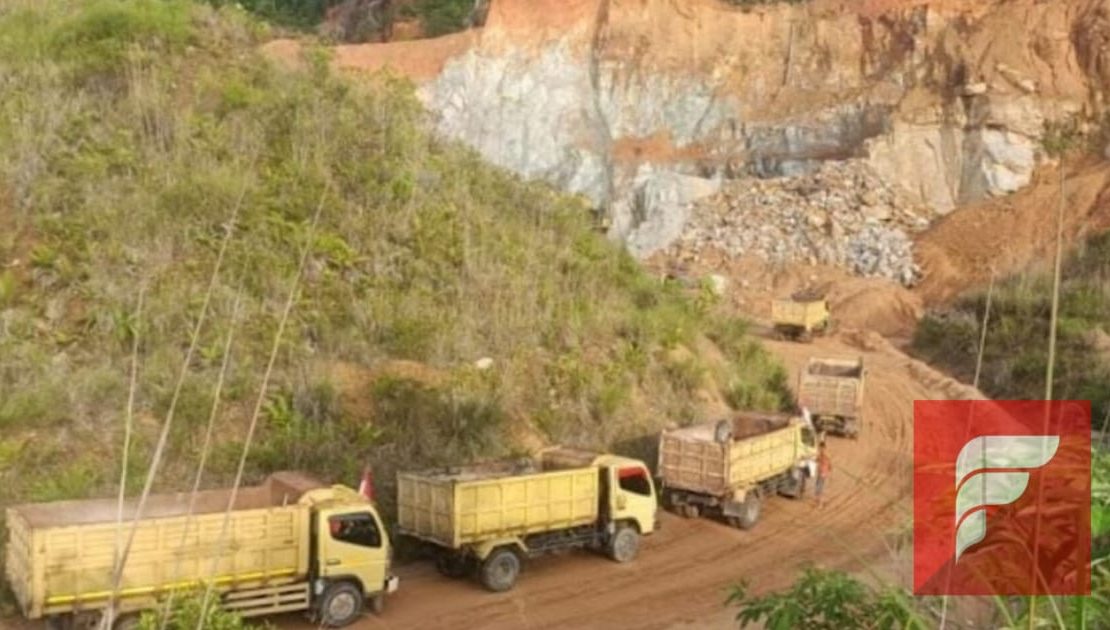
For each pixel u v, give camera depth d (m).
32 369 16.52
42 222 19.58
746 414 22.42
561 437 19.50
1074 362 30.08
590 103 72.12
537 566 15.85
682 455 18.83
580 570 15.73
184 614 9.24
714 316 29.55
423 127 28.59
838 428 26.19
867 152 61.41
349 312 19.81
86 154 21.41
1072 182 53.00
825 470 21.16
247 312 18.69
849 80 67.81
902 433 26.67
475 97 70.94
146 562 11.43
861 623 5.12
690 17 73.12
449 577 15.12
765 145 66.75
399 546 15.87
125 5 27.09
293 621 12.95
